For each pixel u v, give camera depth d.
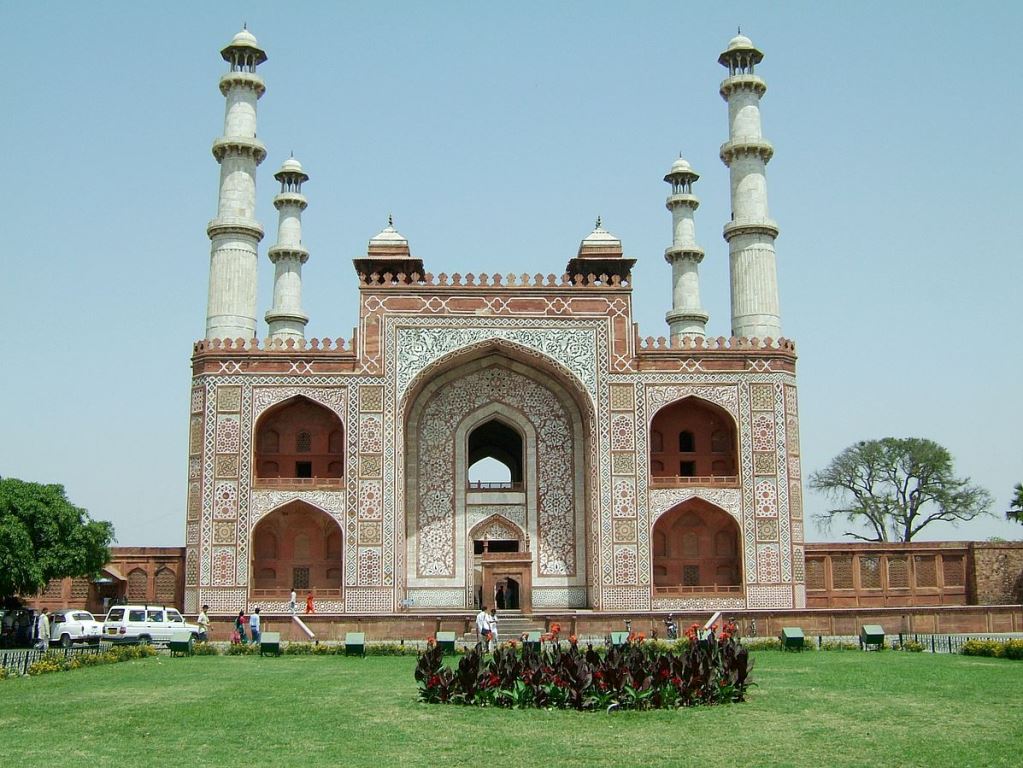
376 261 25.39
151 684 13.02
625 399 25.09
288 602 23.95
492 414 26.08
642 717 9.73
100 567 23.98
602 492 24.78
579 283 25.47
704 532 25.88
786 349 25.56
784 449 25.19
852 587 26.95
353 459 24.58
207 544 24.14
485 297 25.30
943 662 15.38
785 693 11.38
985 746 8.35
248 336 26.69
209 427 24.56
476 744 8.58
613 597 24.42
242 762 8.03
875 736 8.80
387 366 24.94
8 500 22.36
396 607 24.08
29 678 13.89
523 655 10.82
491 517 25.72
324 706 10.79
